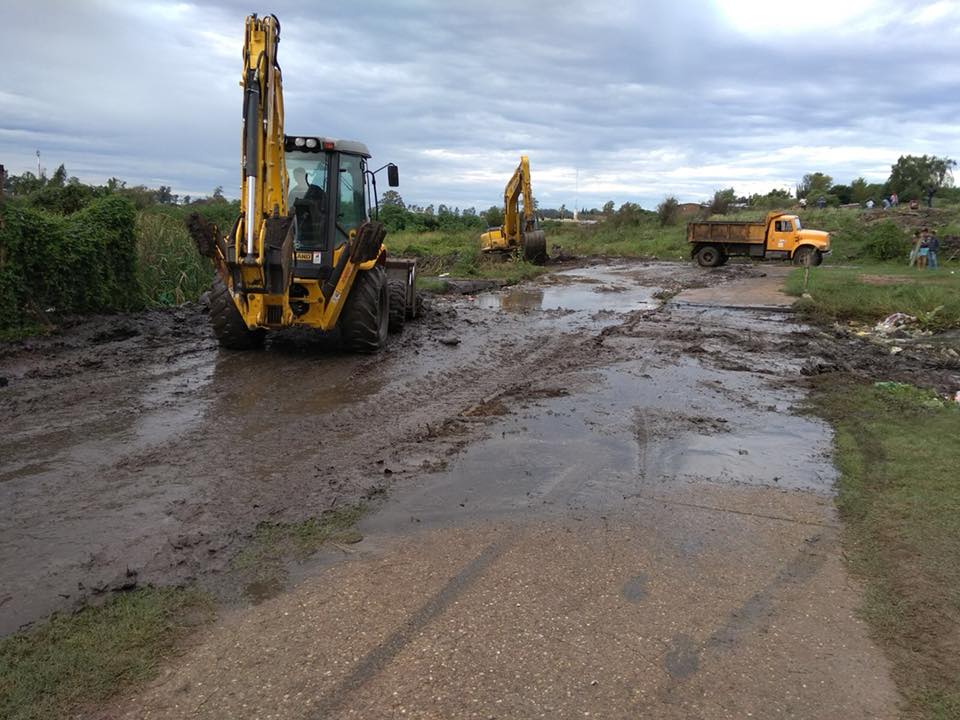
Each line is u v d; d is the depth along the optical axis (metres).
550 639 3.24
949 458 5.62
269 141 8.55
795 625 3.39
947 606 3.51
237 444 5.94
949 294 15.99
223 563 3.90
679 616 3.46
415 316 13.48
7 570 3.78
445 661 3.06
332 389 7.89
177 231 15.52
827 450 6.07
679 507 4.82
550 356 10.28
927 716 2.77
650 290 20.12
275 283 8.71
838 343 12.16
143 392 7.48
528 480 5.28
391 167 10.88
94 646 3.13
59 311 11.34
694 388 8.41
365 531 4.35
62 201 18.39
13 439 5.89
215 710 2.75
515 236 29.61
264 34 8.48
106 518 4.45
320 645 3.16
